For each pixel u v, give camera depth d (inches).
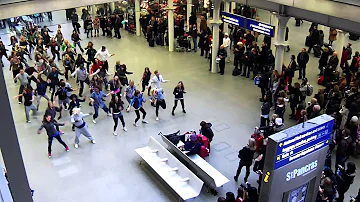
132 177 466.3
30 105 576.7
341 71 724.0
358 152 496.7
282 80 591.8
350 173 394.6
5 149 178.9
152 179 462.0
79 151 516.7
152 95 610.9
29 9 537.6
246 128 564.4
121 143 533.0
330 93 560.7
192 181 422.9
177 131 549.3
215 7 692.1
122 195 436.8
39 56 693.9
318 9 453.4
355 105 514.6
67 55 716.7
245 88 689.0
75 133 532.7
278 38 603.5
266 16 1059.9
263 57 690.8
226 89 684.7
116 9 953.5
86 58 828.0
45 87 607.8
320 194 377.1
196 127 567.5
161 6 929.5
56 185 454.3
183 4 956.6
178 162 444.5
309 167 343.3
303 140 323.9
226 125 572.4
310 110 522.6
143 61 806.5
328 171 396.8
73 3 579.5
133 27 978.7
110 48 884.6
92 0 595.5
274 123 469.7
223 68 738.8
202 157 482.0
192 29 848.3
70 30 991.0
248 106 625.9
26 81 627.5
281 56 614.2
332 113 516.7
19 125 578.9
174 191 438.0
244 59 711.1
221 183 424.5
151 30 884.6
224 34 778.8
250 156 427.2
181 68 772.6
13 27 944.3
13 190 188.9
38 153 513.3
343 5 424.5
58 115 605.3
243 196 372.2
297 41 906.7
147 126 572.4
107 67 706.8
